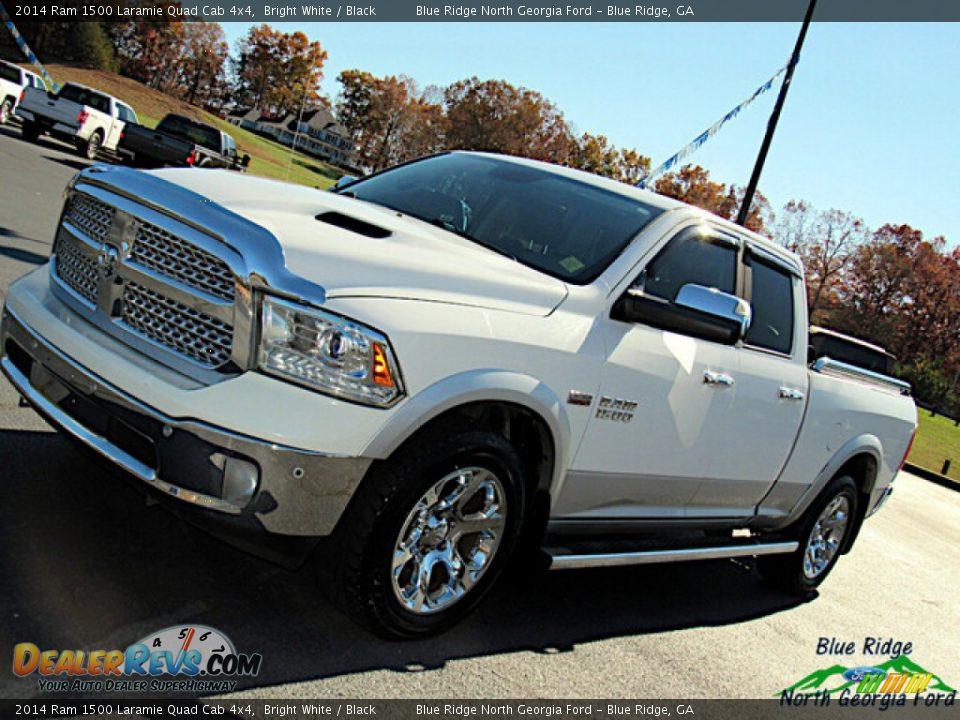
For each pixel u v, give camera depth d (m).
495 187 4.20
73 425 2.96
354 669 2.96
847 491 5.58
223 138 22.03
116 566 3.17
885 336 87.19
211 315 2.80
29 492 3.56
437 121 114.56
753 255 4.57
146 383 2.76
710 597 5.08
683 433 3.95
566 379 3.32
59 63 72.19
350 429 2.74
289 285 2.69
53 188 13.39
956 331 86.56
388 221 3.51
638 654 3.86
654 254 3.86
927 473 17.02
